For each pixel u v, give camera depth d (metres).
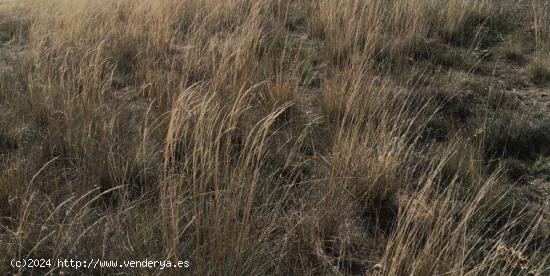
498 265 3.11
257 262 2.98
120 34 6.35
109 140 4.12
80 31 6.18
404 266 2.97
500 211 3.55
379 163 3.65
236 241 2.96
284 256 3.16
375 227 3.52
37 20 7.16
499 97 4.98
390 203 3.67
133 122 4.65
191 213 3.34
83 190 3.63
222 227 3.06
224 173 3.70
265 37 6.36
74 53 5.70
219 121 4.17
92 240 3.15
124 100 5.00
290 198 3.69
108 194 3.72
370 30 5.71
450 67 5.62
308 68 5.61
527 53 5.82
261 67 5.34
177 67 5.64
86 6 7.41
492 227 3.49
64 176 3.85
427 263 2.86
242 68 5.06
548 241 3.37
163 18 6.82
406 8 6.47
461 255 2.99
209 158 3.41
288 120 4.66
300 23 7.06
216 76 4.77
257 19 6.64
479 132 4.19
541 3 6.64
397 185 3.75
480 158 4.06
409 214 3.11
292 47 6.14
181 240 3.21
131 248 3.02
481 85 5.14
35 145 4.21
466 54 5.78
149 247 3.04
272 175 3.75
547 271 3.08
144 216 3.33
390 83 5.20
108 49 6.12
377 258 3.21
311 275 3.11
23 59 5.98
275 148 4.17
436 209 3.38
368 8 6.27
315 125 4.53
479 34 6.20
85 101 4.54
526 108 4.80
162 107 4.63
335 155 3.77
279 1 7.08
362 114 4.17
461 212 3.45
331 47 5.86
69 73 5.06
